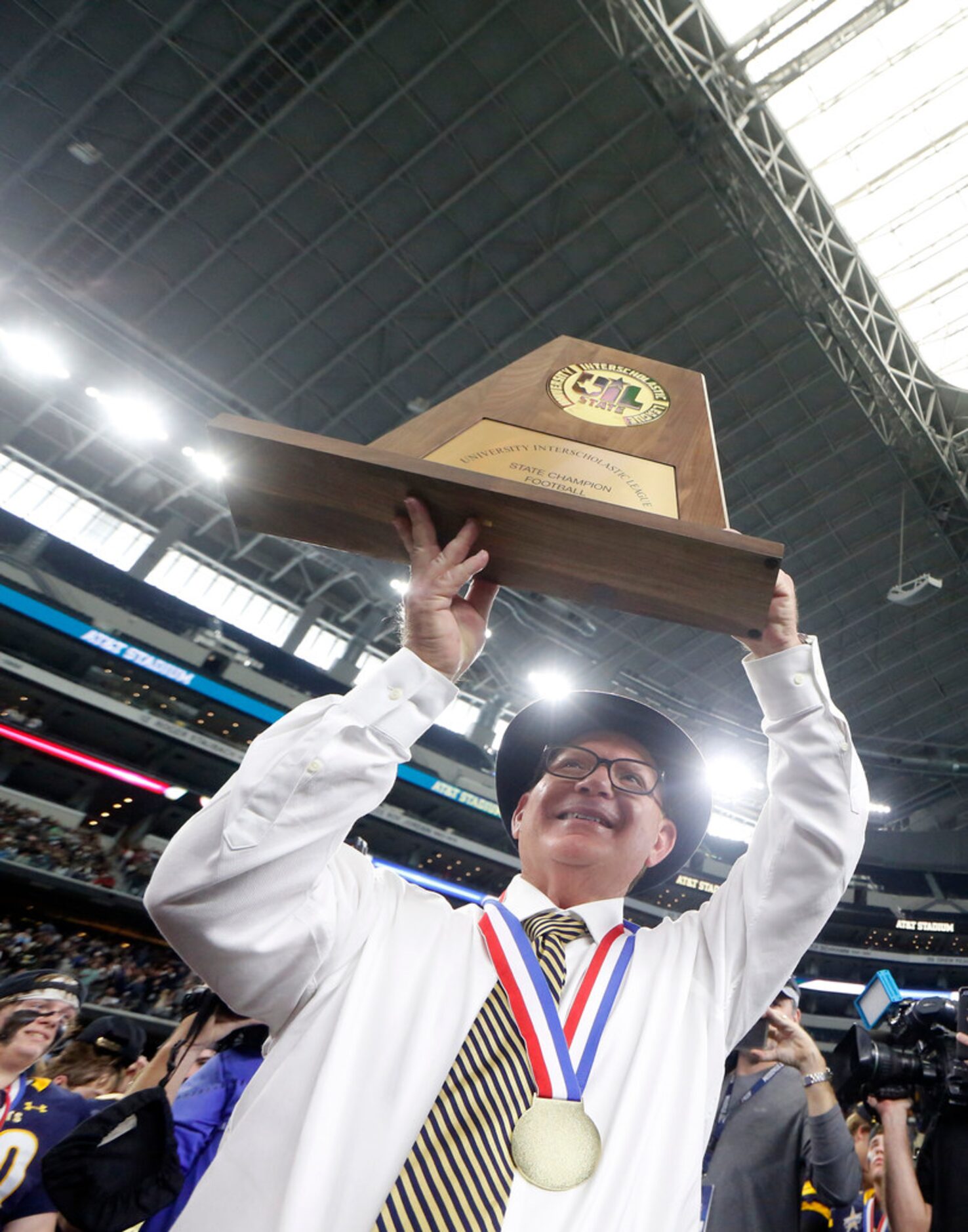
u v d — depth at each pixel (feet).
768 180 53.78
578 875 4.93
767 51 52.06
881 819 121.80
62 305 68.23
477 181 59.98
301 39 53.62
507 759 6.06
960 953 107.55
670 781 5.81
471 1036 3.77
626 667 99.09
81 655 80.43
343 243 64.13
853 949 107.04
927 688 99.96
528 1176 3.34
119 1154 5.59
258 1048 7.46
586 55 54.39
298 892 3.70
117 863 76.02
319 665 98.27
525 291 66.95
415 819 90.02
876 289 61.26
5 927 67.21
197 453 78.95
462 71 55.52
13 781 79.20
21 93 55.42
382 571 90.27
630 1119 3.79
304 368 71.67
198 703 86.02
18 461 85.25
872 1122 9.24
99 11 51.67
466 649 4.15
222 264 65.31
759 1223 6.61
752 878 4.94
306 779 3.66
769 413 72.95
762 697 4.81
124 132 57.77
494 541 4.23
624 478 4.39
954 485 75.05
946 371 67.21
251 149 58.95
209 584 94.17
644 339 68.90
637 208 61.93
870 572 87.04
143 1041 10.41
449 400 4.84
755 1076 7.80
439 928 4.35
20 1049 8.49
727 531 3.87
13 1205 7.78
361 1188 3.25
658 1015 4.30
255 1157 3.48
